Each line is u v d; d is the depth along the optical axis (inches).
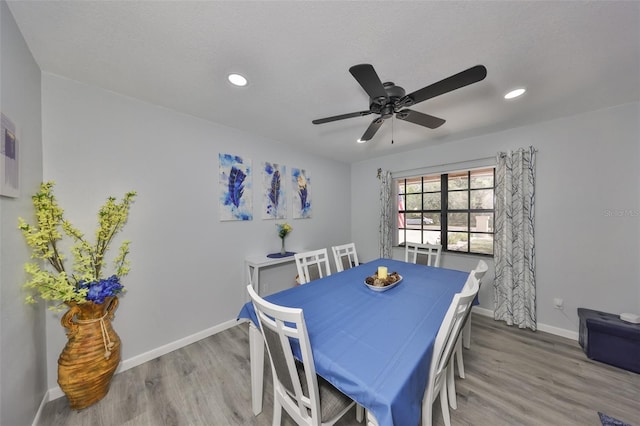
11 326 45.7
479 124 100.0
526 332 98.0
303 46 53.4
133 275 78.2
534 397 63.3
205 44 52.9
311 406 38.5
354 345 41.3
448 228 135.1
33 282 52.1
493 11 44.1
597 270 88.5
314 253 92.5
